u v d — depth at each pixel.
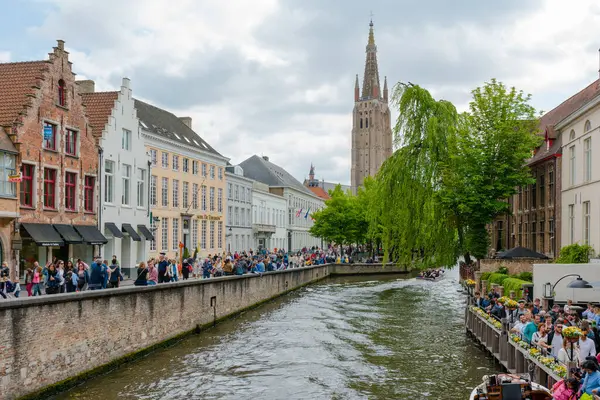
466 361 19.14
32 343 13.82
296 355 20.12
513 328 16.52
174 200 44.75
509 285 26.28
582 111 30.20
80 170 30.06
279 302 36.16
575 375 11.09
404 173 33.72
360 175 158.62
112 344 17.56
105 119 33.41
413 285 48.50
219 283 27.12
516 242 45.72
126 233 34.97
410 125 33.94
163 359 19.33
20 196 25.78
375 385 16.38
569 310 15.76
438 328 25.81
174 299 22.08
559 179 34.97
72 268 22.47
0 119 25.66
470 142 33.44
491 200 33.41
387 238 35.25
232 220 61.50
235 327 26.03
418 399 15.04
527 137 33.69
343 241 73.31
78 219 29.83
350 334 24.25
